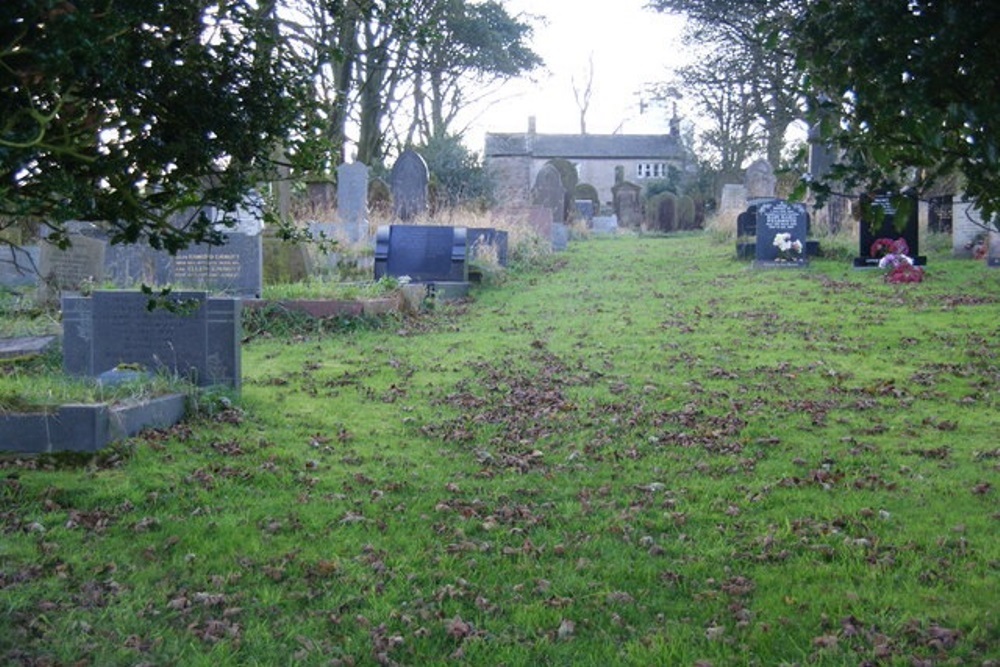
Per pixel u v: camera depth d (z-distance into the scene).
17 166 3.27
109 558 5.35
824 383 9.87
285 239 4.58
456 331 13.81
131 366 8.76
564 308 16.09
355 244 19.92
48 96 3.34
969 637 4.34
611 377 10.33
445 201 29.28
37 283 14.25
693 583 5.06
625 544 5.61
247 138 3.93
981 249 19.31
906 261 17.56
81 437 6.89
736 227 28.06
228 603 4.85
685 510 6.16
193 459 7.07
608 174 82.50
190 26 3.72
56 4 2.71
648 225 43.72
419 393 9.70
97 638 4.46
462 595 4.96
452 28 35.91
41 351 10.55
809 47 3.27
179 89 3.72
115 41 3.07
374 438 7.98
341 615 4.74
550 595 4.96
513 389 9.80
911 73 2.92
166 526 5.80
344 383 10.16
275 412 8.70
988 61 2.81
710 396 9.31
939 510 6.02
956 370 10.30
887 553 5.33
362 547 5.56
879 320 13.57
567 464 7.24
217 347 9.05
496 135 66.25
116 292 9.10
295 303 13.90
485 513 6.18
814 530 5.73
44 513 5.97
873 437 7.83
